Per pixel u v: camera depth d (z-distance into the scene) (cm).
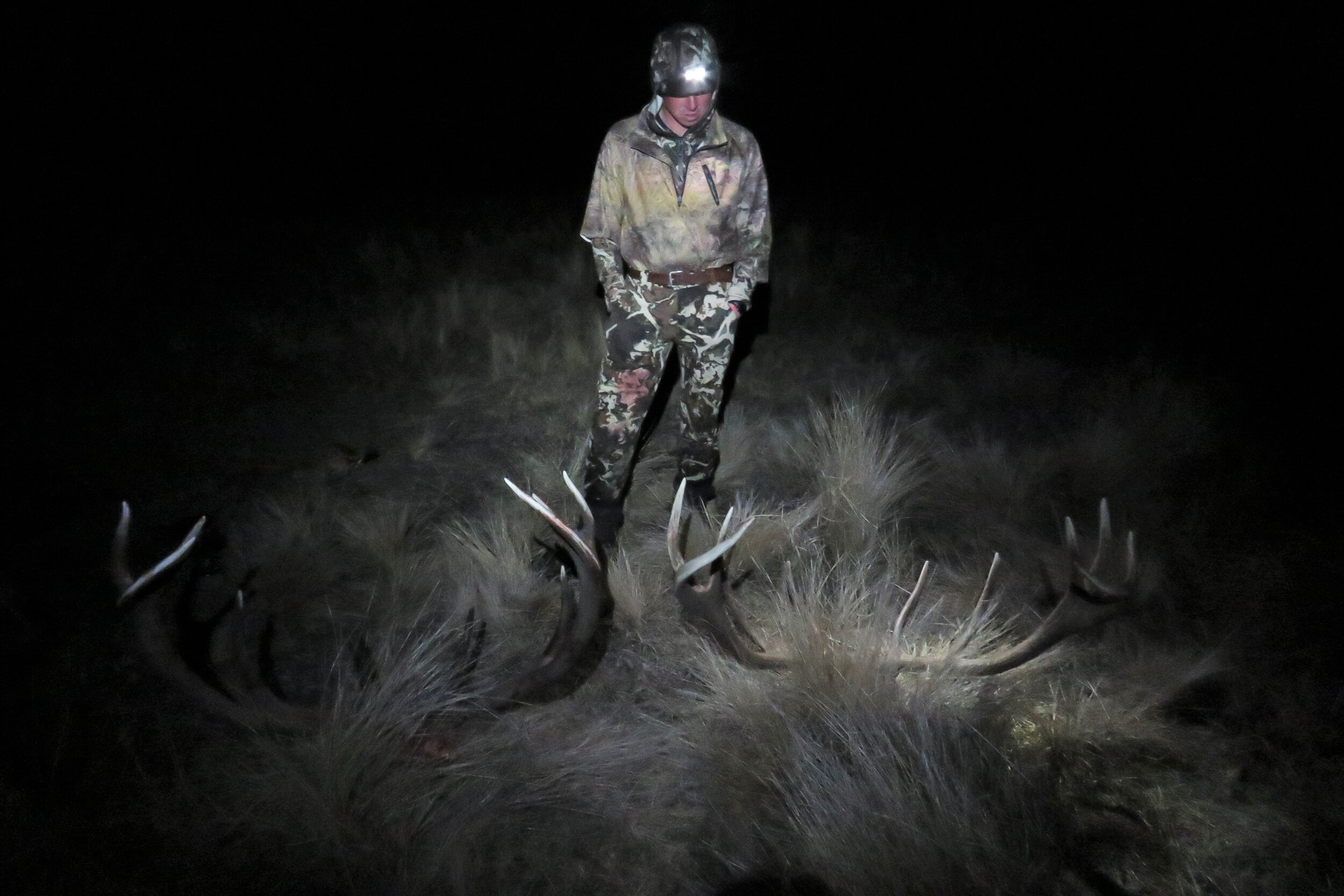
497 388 528
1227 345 554
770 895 241
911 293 654
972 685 301
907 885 237
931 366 549
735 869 248
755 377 537
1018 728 288
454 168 1048
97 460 446
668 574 358
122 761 282
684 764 278
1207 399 478
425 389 529
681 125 303
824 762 267
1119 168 939
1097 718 290
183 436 472
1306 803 262
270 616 342
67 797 269
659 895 243
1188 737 286
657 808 266
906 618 331
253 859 252
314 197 925
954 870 240
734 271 345
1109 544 286
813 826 253
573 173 1027
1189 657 316
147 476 435
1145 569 356
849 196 897
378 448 465
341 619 343
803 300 637
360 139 1181
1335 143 941
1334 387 497
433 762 276
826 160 1040
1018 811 258
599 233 333
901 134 1130
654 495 409
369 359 563
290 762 265
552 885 246
